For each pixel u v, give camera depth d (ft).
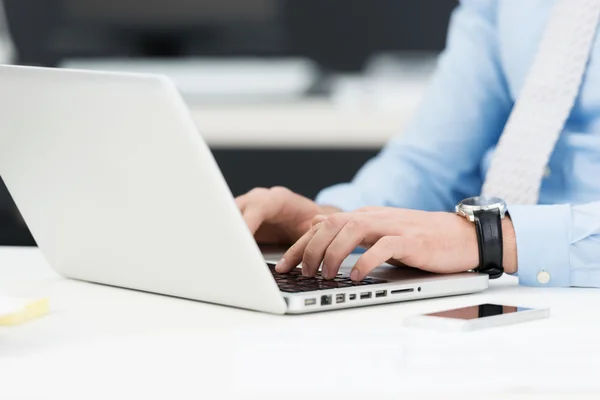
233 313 3.34
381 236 3.83
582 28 5.83
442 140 6.70
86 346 2.86
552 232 4.08
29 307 3.26
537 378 2.47
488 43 6.67
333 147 11.11
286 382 2.45
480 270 4.02
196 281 3.46
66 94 3.37
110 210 3.57
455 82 6.75
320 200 6.55
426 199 6.66
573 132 5.99
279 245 4.94
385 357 2.67
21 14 13.20
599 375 2.48
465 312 3.19
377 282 3.65
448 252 3.89
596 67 5.82
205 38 13.17
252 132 11.07
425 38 13.80
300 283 3.61
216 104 11.97
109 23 13.16
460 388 2.39
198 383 2.45
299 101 12.26
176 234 3.35
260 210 4.68
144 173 3.27
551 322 3.17
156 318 3.27
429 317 3.10
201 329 3.08
